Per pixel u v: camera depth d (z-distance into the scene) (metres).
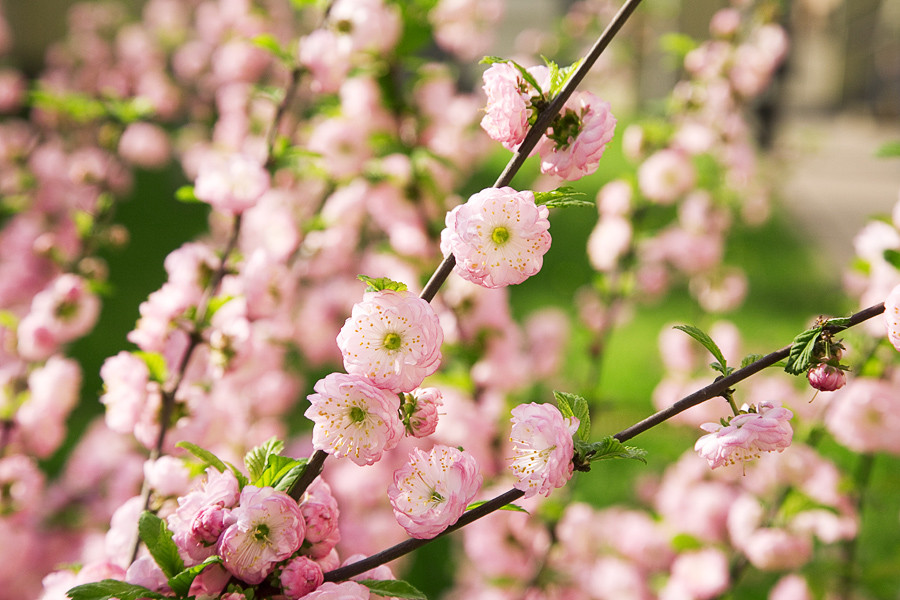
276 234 1.31
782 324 3.21
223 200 1.04
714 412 1.61
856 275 1.51
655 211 1.91
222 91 1.83
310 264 1.54
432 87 1.51
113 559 0.94
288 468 0.86
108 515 1.48
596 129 0.86
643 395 2.45
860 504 1.31
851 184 5.86
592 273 3.68
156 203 4.55
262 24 1.70
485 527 1.40
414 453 0.84
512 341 1.40
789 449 1.25
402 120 1.46
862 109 8.94
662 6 2.16
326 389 0.83
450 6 1.59
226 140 1.71
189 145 2.59
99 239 1.28
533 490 0.83
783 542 1.25
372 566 0.85
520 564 1.40
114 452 1.59
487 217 0.83
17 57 6.01
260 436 1.52
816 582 1.32
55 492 1.54
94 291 1.23
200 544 0.85
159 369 1.00
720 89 1.63
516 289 3.62
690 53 1.65
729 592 1.33
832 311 3.12
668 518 1.56
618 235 1.61
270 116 1.65
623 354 2.90
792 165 2.94
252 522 0.83
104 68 2.82
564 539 1.37
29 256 1.83
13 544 1.25
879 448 1.22
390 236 1.47
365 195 1.45
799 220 4.82
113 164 1.69
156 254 3.78
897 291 0.84
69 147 2.32
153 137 2.32
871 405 1.20
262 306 1.04
